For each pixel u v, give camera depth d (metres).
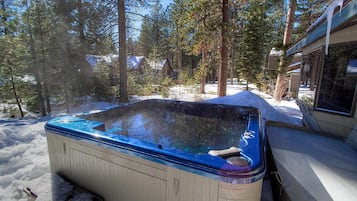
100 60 7.59
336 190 1.16
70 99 6.85
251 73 11.88
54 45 6.36
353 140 1.84
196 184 1.14
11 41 6.41
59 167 1.87
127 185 1.44
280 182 1.31
